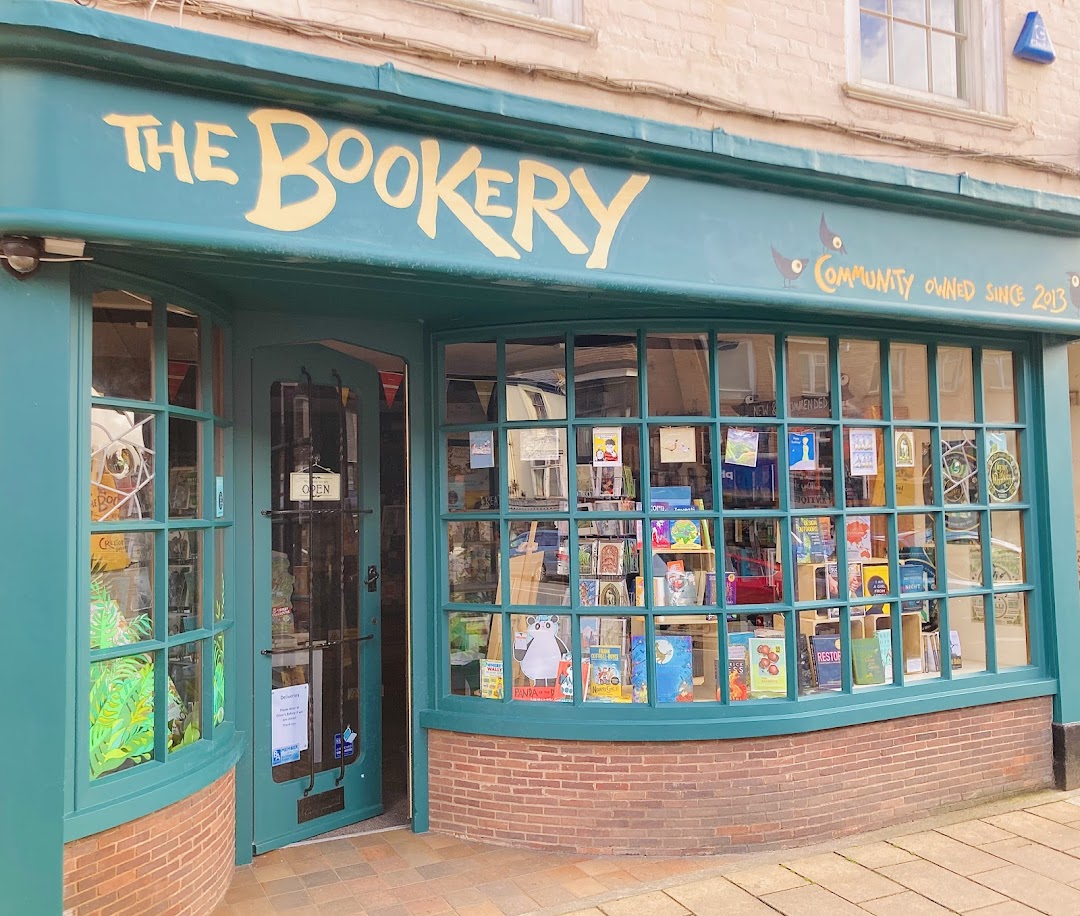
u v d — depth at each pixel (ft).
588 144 12.74
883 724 15.88
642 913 12.37
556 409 15.30
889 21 18.02
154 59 10.02
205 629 12.78
